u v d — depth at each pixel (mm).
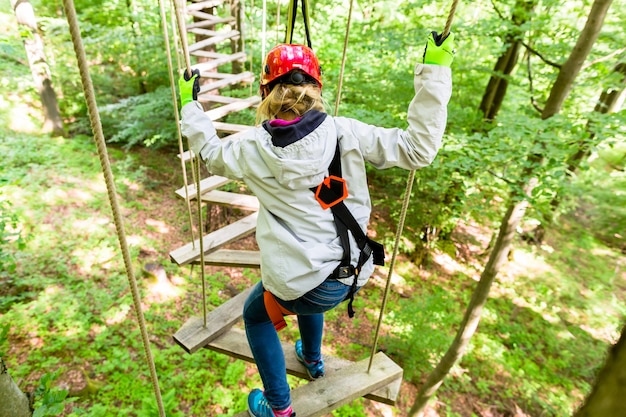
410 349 6914
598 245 10742
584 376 7531
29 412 1835
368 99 7480
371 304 7941
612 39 5660
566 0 5270
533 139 4301
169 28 9328
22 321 5457
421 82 1339
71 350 5301
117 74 11305
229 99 4266
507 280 9758
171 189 9484
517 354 7789
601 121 4129
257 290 1732
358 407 5898
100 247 7113
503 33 5609
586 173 7176
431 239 9352
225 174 1497
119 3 10070
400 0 7672
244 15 7883
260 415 1746
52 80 10836
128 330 5828
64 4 805
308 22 1797
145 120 9438
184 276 7090
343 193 1383
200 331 2145
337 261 1409
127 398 4938
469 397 6742
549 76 6230
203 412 5105
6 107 10258
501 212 7965
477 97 9172
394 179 7848
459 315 8273
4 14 11188
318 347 1940
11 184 3578
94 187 8609
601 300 9266
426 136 1334
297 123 1325
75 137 10492
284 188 1359
